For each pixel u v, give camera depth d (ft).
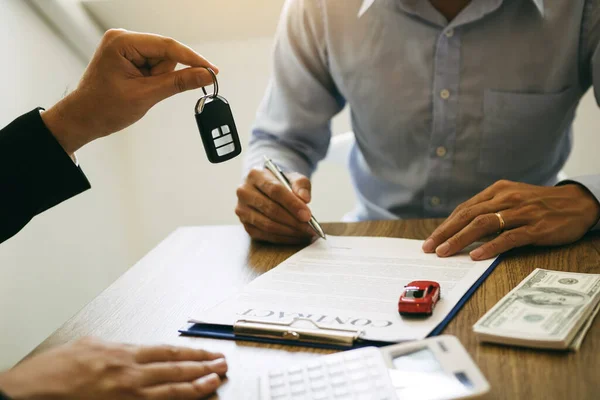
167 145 6.31
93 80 2.49
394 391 1.52
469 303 2.10
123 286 2.64
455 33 3.75
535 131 3.88
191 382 1.68
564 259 2.45
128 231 6.40
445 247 2.58
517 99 3.79
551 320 1.80
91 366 1.58
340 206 6.48
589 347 1.71
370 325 1.95
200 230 3.43
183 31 5.90
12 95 4.83
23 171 2.46
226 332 2.06
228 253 2.98
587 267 2.34
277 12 5.72
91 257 5.72
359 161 4.48
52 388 1.50
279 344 1.95
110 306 2.43
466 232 2.60
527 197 2.72
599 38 3.62
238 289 2.40
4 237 2.49
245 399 1.63
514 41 3.72
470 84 3.82
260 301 2.24
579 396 1.49
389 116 4.03
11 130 2.48
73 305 5.41
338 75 4.14
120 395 1.55
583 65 3.77
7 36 4.84
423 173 4.06
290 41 4.22
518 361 1.68
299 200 3.00
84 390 1.52
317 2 4.07
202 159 6.31
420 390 1.51
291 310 2.13
